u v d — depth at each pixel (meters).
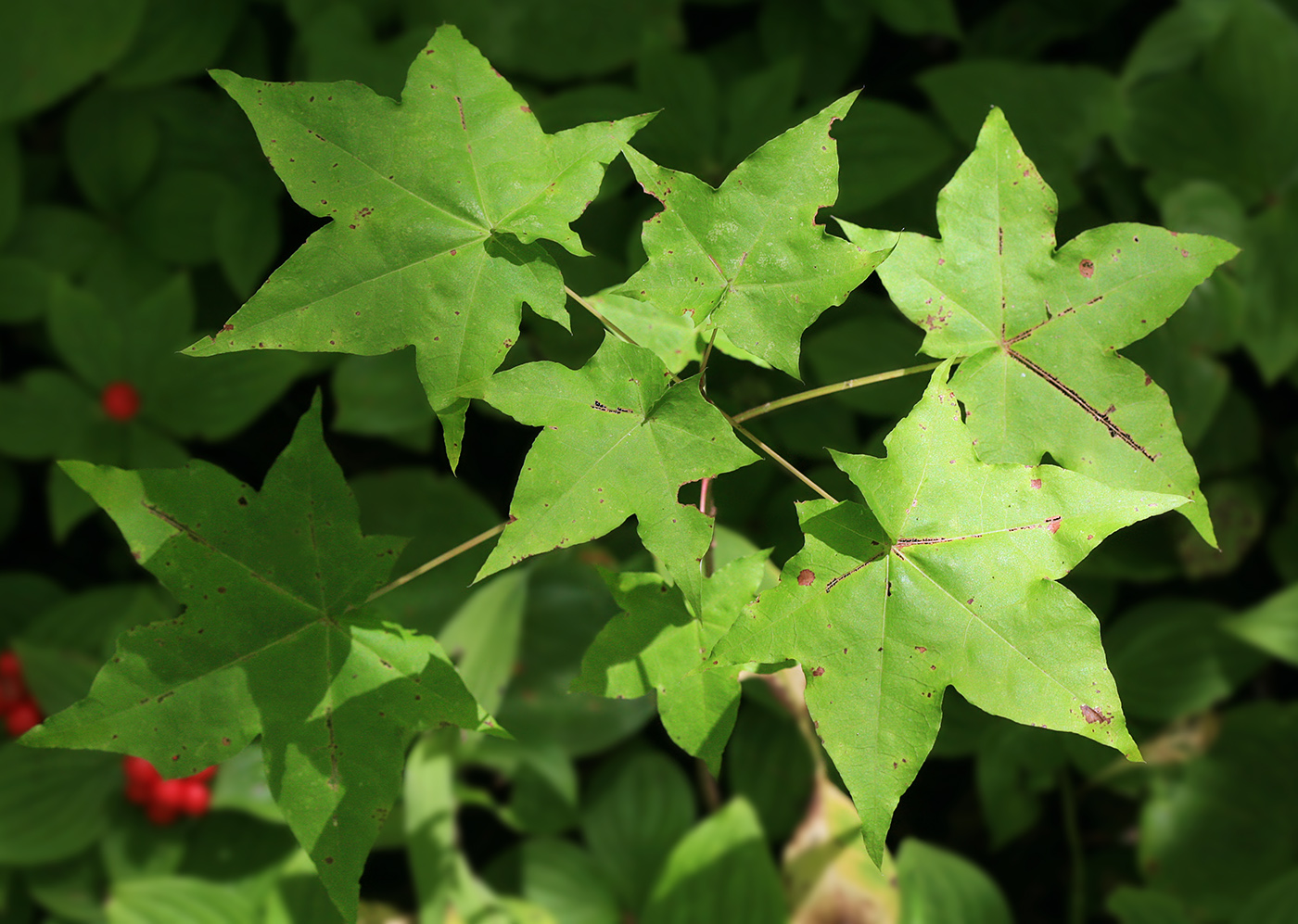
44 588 1.23
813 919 1.01
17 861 1.07
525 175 0.63
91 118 1.21
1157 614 1.10
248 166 1.21
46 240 1.20
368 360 1.07
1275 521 1.14
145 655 0.63
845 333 1.01
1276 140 1.03
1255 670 1.08
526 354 0.95
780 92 0.98
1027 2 1.19
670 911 1.00
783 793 1.07
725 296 0.62
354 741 0.63
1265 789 1.07
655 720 1.17
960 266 0.64
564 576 1.08
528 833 1.15
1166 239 0.64
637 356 0.62
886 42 1.22
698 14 1.25
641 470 0.61
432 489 1.10
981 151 0.65
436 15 1.12
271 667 0.63
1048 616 0.62
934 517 0.62
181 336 1.16
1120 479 0.64
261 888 1.07
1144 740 1.10
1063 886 1.16
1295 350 1.01
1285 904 0.98
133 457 1.15
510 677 1.04
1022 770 1.06
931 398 0.62
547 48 1.13
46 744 0.62
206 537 0.64
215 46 1.20
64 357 1.15
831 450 0.62
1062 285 0.64
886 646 0.62
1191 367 1.00
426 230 0.63
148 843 1.10
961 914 1.01
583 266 0.96
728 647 0.62
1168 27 1.10
